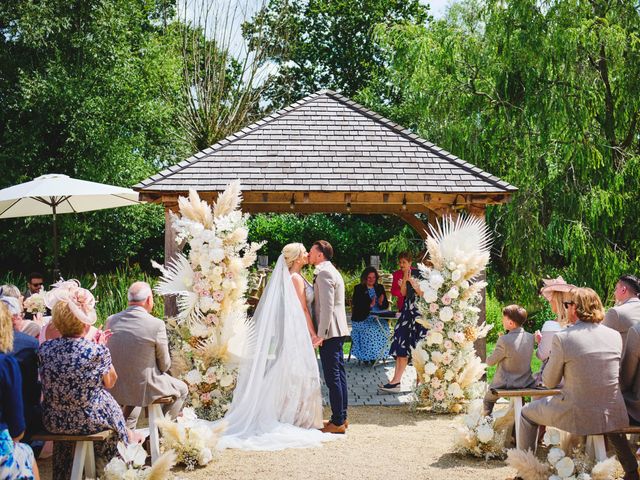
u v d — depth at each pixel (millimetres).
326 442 6445
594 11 15898
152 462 5465
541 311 15352
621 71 15195
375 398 8586
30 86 16766
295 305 6945
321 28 31422
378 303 10852
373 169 8969
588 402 4672
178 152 22328
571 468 4754
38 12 16891
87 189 9086
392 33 17781
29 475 3887
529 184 14867
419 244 18438
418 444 6371
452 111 15969
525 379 5980
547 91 14555
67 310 4684
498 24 15336
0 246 19078
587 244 14680
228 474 5465
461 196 8906
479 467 5613
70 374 4555
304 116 10008
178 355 7113
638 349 4828
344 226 25844
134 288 5680
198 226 7023
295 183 8586
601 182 15023
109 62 18406
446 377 7688
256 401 6734
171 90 21516
